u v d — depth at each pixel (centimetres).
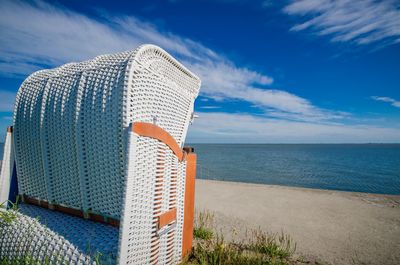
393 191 1705
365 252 390
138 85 215
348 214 639
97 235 213
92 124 234
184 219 293
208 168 3197
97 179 239
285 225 530
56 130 268
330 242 433
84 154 246
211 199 800
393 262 355
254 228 496
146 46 235
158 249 230
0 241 231
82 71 261
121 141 211
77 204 261
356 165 4309
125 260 179
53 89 281
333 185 1948
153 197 219
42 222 242
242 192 955
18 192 330
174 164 262
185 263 289
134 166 191
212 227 475
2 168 319
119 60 236
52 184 282
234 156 7019
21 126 312
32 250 204
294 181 2123
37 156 295
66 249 192
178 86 295
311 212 654
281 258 349
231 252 324
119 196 223
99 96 229
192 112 325
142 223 202
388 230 510
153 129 216
